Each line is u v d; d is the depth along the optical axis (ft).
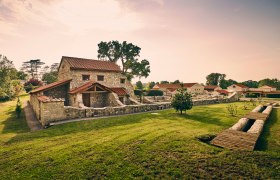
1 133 44.52
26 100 130.11
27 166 25.03
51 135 39.81
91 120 53.26
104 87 80.64
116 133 38.65
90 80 85.92
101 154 27.61
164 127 43.29
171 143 30.63
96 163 24.94
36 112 70.28
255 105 91.56
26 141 36.06
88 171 23.08
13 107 93.40
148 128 42.24
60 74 95.76
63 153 28.58
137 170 22.71
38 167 24.64
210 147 28.63
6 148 32.24
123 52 174.70
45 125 50.34
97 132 40.52
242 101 123.95
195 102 95.35
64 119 54.80
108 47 172.65
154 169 22.79
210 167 22.49
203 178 20.43
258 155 24.89
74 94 73.36
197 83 252.01
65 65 86.43
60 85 78.69
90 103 81.15
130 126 45.21
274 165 22.33
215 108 81.05
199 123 48.67
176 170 22.20
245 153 25.63
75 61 86.63
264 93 200.85
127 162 24.81
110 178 21.43
